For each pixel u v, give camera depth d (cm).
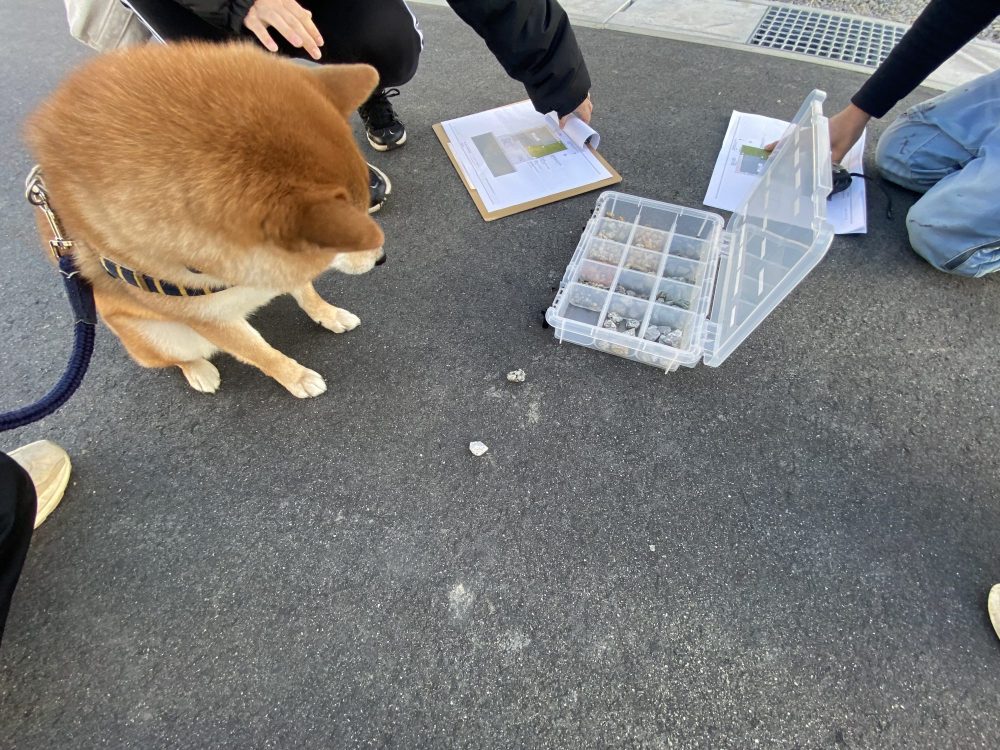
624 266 187
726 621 126
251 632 126
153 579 133
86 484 147
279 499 145
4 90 269
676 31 287
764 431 154
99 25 162
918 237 184
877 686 118
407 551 136
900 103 239
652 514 141
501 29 173
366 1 178
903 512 140
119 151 87
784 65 264
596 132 220
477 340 175
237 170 88
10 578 112
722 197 211
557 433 155
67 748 112
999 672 120
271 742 113
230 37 168
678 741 112
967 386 161
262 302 137
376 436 155
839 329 174
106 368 169
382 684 119
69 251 115
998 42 264
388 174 223
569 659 122
